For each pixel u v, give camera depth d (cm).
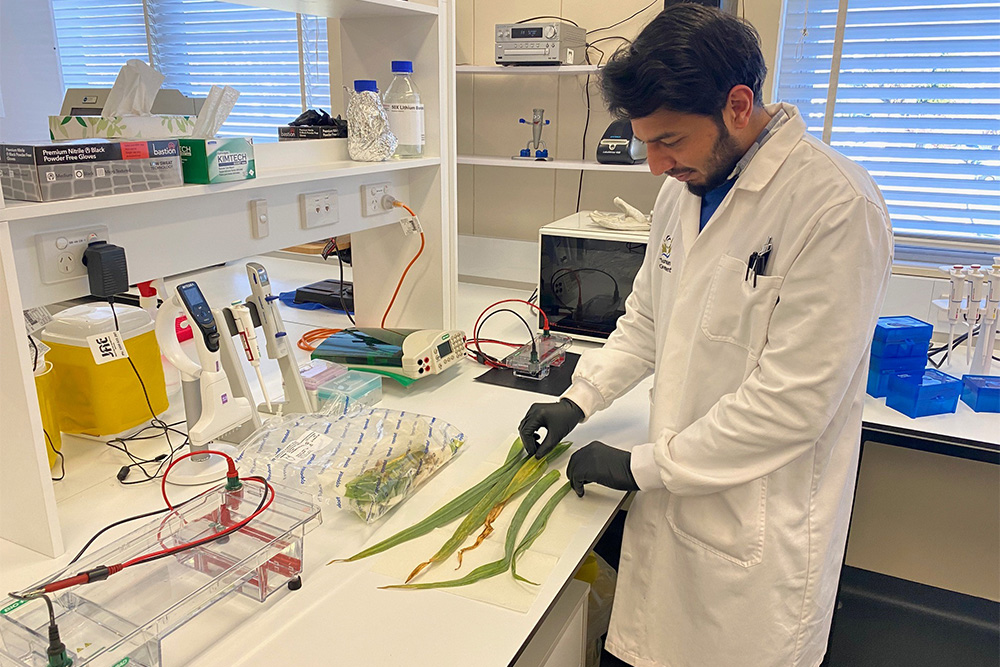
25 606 94
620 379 150
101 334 124
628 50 103
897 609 219
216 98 140
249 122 355
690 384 124
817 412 107
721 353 120
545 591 106
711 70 98
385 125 180
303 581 108
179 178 128
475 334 209
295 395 157
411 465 131
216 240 145
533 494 131
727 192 121
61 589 91
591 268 213
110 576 101
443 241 203
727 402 114
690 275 125
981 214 222
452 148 200
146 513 123
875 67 222
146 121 134
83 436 151
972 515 208
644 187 255
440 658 92
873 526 221
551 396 176
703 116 102
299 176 151
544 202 274
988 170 217
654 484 122
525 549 116
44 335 144
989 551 209
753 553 118
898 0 214
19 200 108
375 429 141
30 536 113
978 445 157
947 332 212
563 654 131
